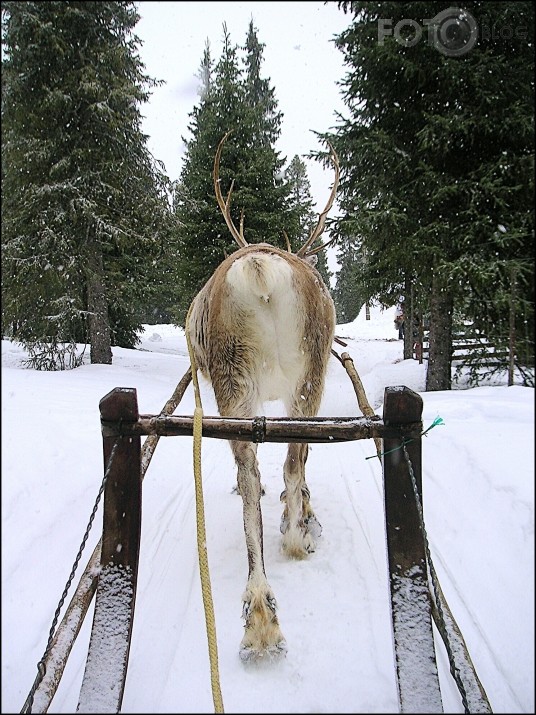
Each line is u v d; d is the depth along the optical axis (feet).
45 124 28.02
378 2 26.16
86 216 36.32
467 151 26.18
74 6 15.24
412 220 26.73
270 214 45.01
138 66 32.45
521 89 23.97
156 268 48.37
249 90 54.95
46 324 36.96
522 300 21.06
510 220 23.08
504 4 23.03
